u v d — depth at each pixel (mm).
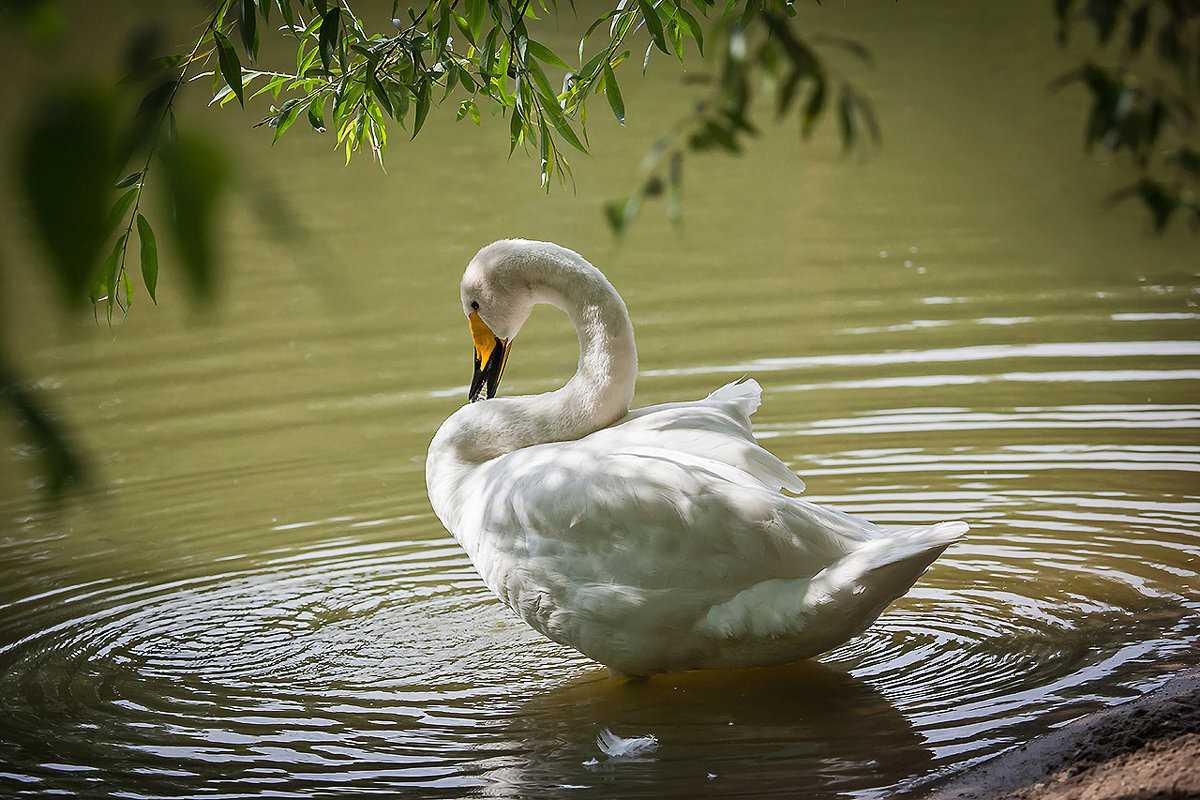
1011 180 26391
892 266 21312
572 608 8703
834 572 7992
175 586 11547
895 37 42344
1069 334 17328
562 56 40156
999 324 18000
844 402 15352
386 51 9242
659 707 8727
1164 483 12359
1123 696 8203
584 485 8586
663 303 20141
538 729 8492
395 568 11805
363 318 20281
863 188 26719
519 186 28234
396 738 8469
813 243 23031
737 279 21172
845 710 8438
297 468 14508
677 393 15938
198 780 7938
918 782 7191
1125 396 14844
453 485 9883
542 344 19094
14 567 12148
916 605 10211
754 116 34781
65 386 17891
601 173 28719
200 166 1195
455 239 24312
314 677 9609
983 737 7773
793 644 8359
